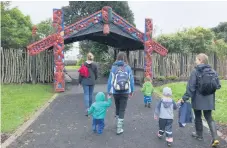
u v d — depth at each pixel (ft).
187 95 18.26
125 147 17.80
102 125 20.53
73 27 43.32
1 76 50.08
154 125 22.95
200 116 19.12
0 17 56.34
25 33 70.03
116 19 45.83
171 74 55.47
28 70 51.13
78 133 20.66
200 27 66.28
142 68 51.62
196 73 17.90
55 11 41.98
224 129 21.54
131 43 55.52
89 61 25.88
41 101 32.96
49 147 17.71
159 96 37.42
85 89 25.81
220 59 61.77
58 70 41.83
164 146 18.01
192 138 19.63
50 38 42.39
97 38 60.70
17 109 27.96
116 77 20.04
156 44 48.78
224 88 40.24
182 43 61.52
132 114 26.99
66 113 27.14
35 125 22.67
